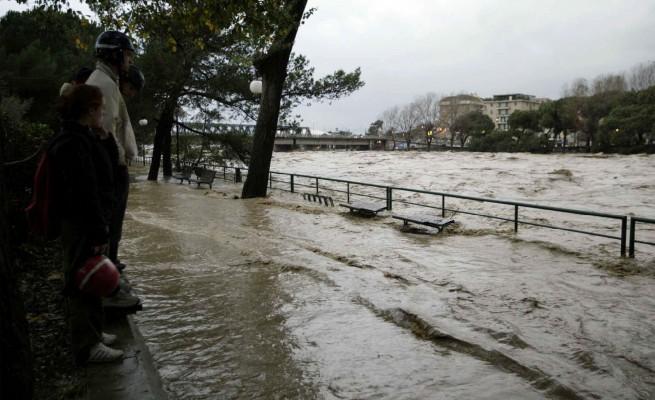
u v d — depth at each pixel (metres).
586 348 4.75
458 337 4.79
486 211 18.02
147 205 14.66
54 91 21.66
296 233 10.69
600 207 22.27
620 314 5.82
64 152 2.92
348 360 4.30
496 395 3.75
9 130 6.52
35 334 4.07
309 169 47.94
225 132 27.67
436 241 10.16
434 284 6.91
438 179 35.94
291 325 5.07
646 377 4.19
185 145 33.19
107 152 3.32
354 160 66.94
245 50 22.81
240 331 4.87
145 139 39.47
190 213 13.01
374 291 6.30
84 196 2.93
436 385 3.89
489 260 8.50
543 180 35.00
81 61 22.53
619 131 80.00
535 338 4.99
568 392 3.81
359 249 9.22
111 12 9.81
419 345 4.68
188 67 23.16
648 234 13.34
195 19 9.25
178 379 3.88
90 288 3.03
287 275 6.89
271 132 17.95
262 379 3.91
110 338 3.71
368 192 25.00
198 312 5.35
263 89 17.83
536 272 7.73
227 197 17.91
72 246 3.06
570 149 97.94
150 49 22.25
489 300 6.21
